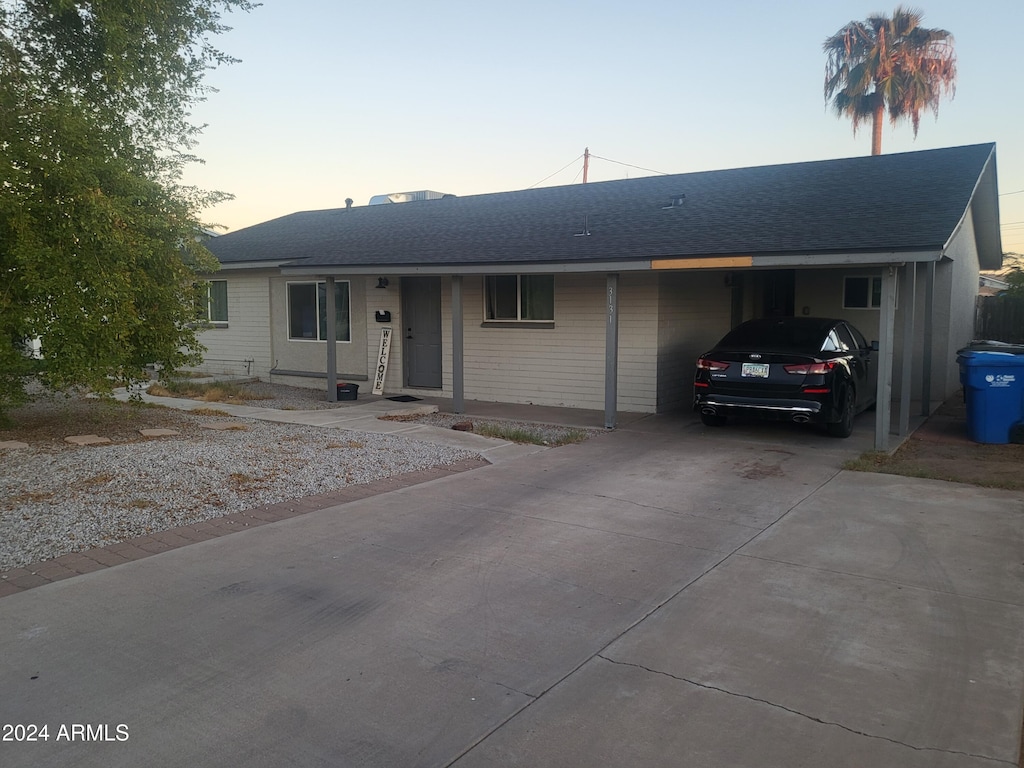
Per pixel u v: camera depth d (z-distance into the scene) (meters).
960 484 7.39
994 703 3.42
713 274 13.04
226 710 3.36
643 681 3.63
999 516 6.32
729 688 3.56
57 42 9.41
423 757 3.03
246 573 4.99
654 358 11.55
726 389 9.55
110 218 8.12
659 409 11.65
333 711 3.36
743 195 11.85
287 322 15.80
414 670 3.73
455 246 12.07
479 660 3.83
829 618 4.34
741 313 13.99
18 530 5.65
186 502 6.50
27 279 7.71
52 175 7.88
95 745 3.09
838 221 9.14
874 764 2.97
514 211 14.49
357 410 12.08
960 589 4.77
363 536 5.77
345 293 14.91
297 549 5.46
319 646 3.97
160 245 9.00
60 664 3.75
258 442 8.96
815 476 7.74
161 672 3.68
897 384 13.29
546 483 7.46
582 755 3.04
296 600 4.56
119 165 8.50
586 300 12.08
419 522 6.14
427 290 13.89
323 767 2.96
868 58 30.00
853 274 13.20
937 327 12.83
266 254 15.01
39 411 10.83
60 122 7.95
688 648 3.97
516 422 11.02
